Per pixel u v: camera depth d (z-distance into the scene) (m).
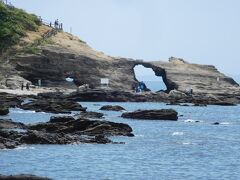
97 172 103.31
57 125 149.75
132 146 137.62
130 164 112.75
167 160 119.81
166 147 139.88
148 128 185.12
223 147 144.25
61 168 105.31
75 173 101.56
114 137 153.00
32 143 130.00
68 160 113.12
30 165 106.44
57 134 137.62
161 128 187.25
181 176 102.69
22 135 131.88
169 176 102.44
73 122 151.88
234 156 128.50
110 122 157.88
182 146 143.38
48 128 148.88
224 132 185.00
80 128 152.25
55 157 115.38
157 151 131.88
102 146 134.00
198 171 108.12
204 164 116.44
